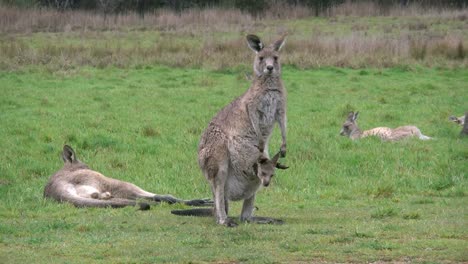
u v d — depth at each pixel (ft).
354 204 40.04
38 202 40.11
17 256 28.14
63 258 27.81
